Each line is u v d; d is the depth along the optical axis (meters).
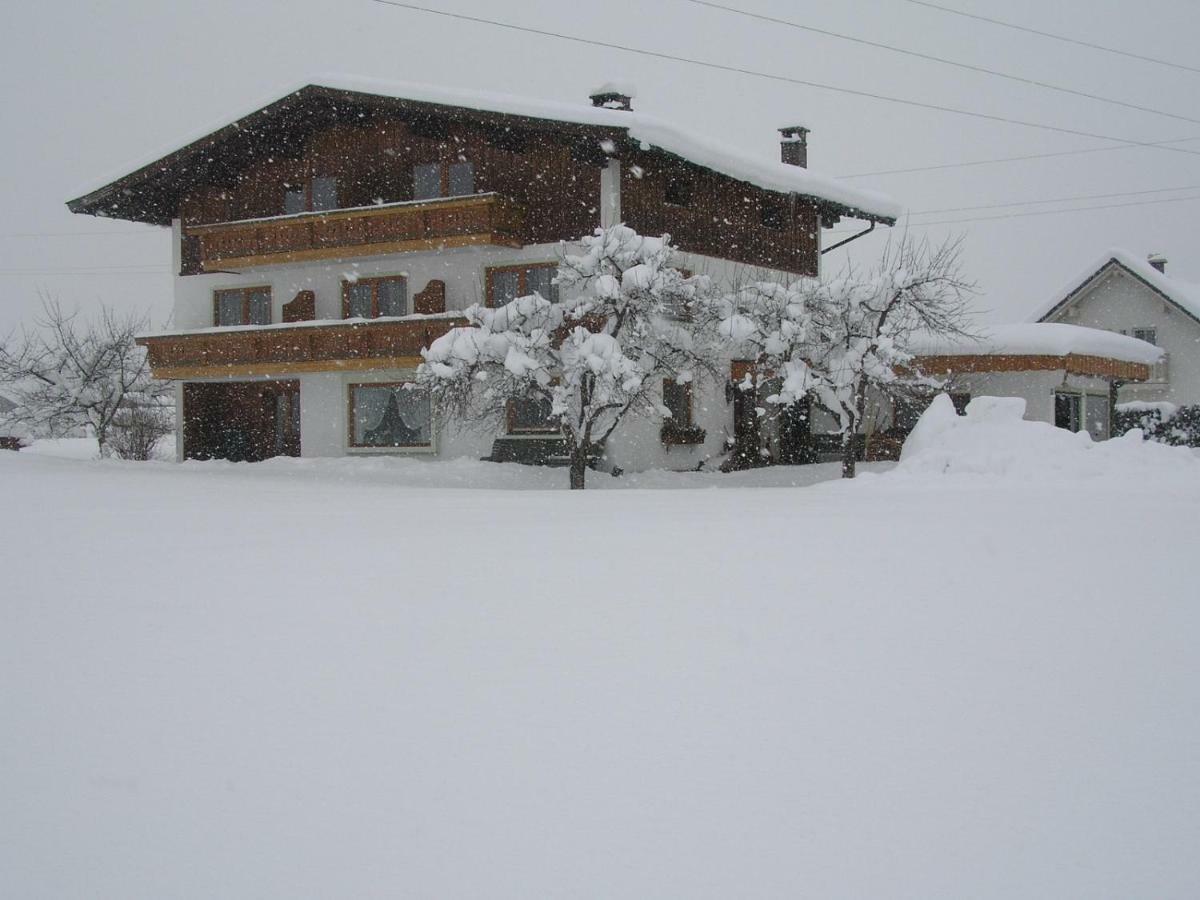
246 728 3.33
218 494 12.71
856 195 27.27
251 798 2.85
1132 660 4.09
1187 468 13.82
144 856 2.57
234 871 2.50
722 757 3.11
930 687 3.74
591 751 3.14
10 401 41.03
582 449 18.28
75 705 3.55
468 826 2.70
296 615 4.76
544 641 4.30
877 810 2.79
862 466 22.45
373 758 3.10
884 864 2.54
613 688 3.70
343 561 6.25
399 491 14.09
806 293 19.94
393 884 2.44
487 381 17.97
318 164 24.20
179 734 3.29
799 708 3.51
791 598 5.13
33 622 4.64
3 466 18.02
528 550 6.73
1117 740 3.27
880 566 6.06
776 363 20.05
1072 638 4.41
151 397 34.62
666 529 8.01
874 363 19.23
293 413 26.56
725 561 6.23
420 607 4.92
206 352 24.89
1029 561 6.27
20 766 3.06
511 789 2.90
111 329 33.78
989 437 14.83
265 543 7.13
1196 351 36.53
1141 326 37.44
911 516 9.09
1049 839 2.66
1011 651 4.21
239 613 4.80
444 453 22.98
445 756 3.11
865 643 4.30
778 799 2.85
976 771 3.03
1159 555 6.50
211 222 26.53
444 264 23.08
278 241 23.92
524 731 3.30
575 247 21.34
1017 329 23.72
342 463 22.34
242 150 25.23
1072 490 12.24
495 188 22.50
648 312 17.98
